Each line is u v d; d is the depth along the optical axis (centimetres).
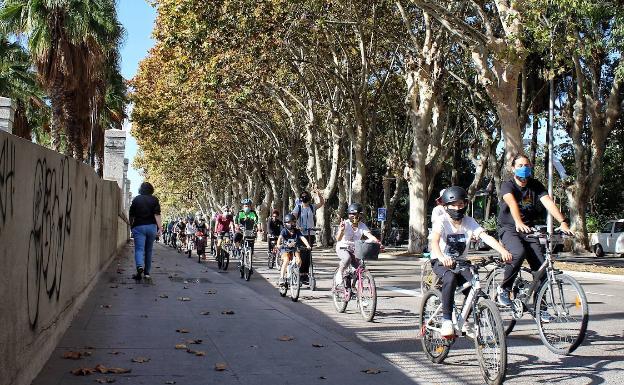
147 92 4366
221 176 7012
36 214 579
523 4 1753
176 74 3070
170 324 866
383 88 3353
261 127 4478
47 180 636
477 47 2052
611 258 3064
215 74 2662
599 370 684
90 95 2469
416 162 2958
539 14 1730
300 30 2558
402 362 717
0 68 3195
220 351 713
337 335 830
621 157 4347
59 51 2283
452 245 667
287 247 1317
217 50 2455
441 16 2034
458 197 664
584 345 821
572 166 4144
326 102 3478
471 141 3731
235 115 4309
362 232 1091
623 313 1113
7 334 463
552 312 756
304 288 1484
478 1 2006
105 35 2372
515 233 805
